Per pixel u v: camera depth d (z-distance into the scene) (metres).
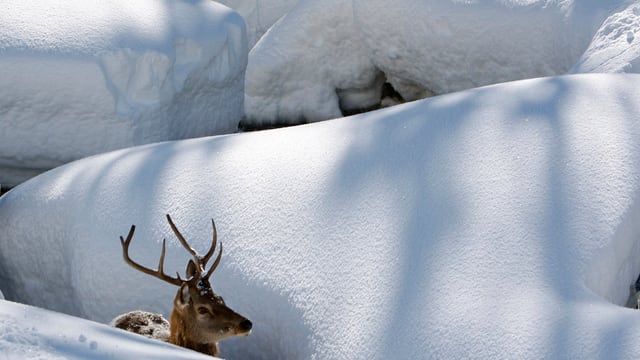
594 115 9.89
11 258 12.51
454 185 9.31
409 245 8.91
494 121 10.03
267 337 9.69
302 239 9.75
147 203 11.14
